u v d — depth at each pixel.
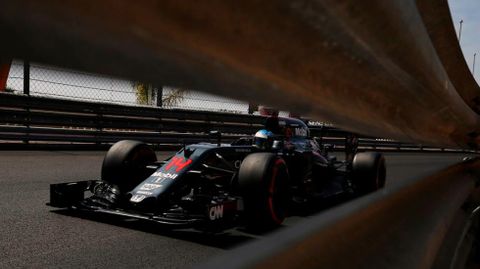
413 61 0.76
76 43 0.20
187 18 0.26
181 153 4.70
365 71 0.59
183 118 11.66
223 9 0.29
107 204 4.20
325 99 0.50
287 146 5.44
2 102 8.59
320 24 0.41
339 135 6.58
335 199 6.17
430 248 0.96
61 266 2.95
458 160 2.28
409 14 0.64
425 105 1.01
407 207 1.01
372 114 0.69
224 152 4.81
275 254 0.52
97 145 10.08
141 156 4.81
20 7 0.18
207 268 0.45
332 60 0.49
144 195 4.09
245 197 4.16
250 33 0.33
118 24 0.22
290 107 0.42
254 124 13.59
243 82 0.33
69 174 6.54
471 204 2.25
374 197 0.89
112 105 10.22
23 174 6.28
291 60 0.41
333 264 0.60
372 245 0.74
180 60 0.26
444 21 1.05
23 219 4.04
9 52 0.18
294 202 5.06
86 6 0.20
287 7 0.35
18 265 2.92
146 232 3.90
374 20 0.52
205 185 4.67
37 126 9.19
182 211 3.96
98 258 3.15
